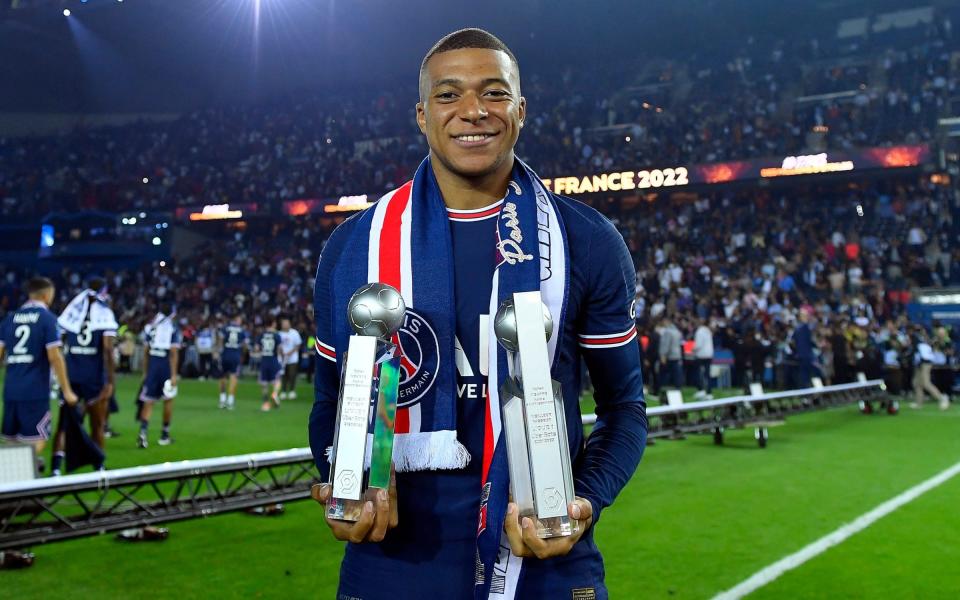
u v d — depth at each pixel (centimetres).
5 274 3516
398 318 150
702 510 661
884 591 460
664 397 1028
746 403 1089
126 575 491
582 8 3519
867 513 649
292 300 2869
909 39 3047
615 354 173
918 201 2456
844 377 1708
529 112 3441
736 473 835
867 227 2455
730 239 2542
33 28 3694
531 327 139
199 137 3891
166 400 1027
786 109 2998
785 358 1895
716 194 2781
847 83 2948
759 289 2253
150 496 725
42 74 3938
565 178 2812
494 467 151
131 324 2603
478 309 166
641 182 2683
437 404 161
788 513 651
